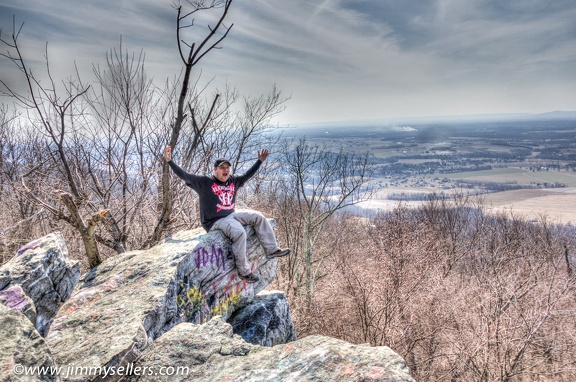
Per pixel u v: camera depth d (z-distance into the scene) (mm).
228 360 2775
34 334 2406
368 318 12648
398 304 12602
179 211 7992
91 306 4023
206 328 3225
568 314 11070
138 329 3369
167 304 4121
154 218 8148
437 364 12711
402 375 2236
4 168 9086
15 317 2432
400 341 12000
